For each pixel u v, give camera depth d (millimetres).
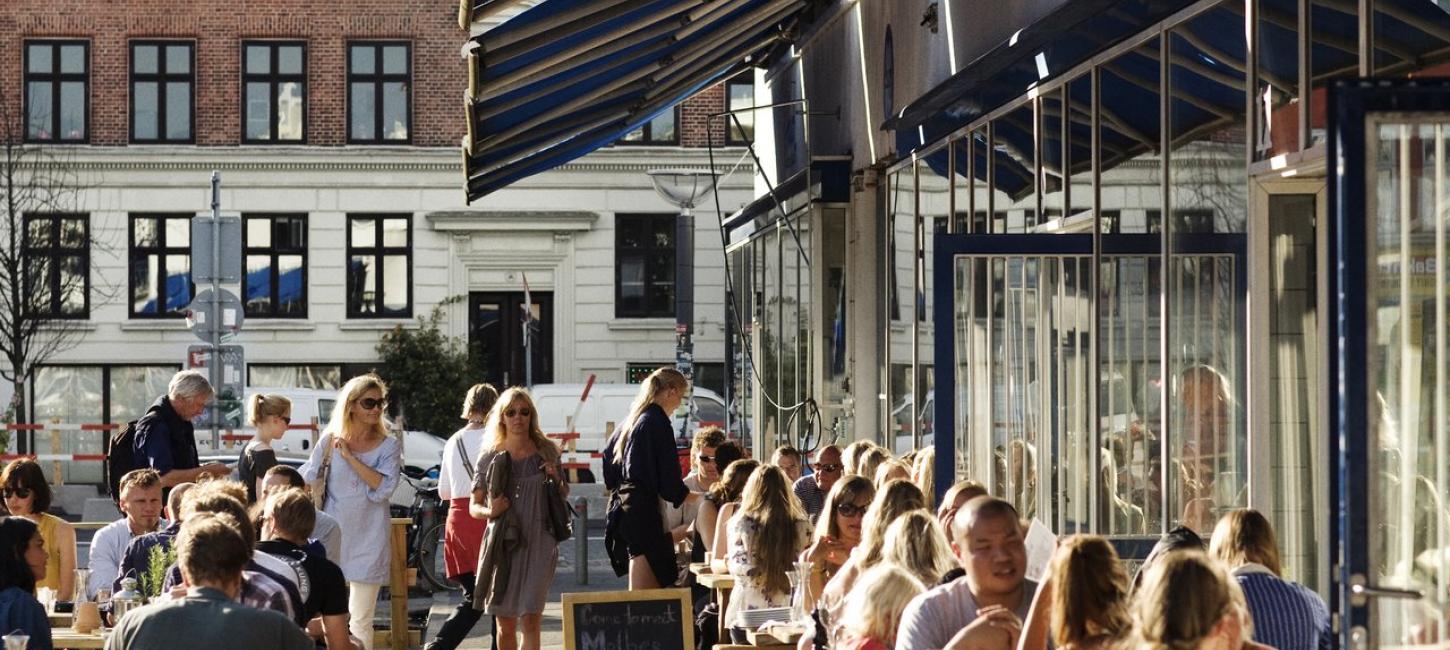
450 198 41906
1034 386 11992
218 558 7324
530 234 42031
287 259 41719
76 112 41406
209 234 24922
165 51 41719
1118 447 11000
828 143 20172
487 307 42344
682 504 14250
